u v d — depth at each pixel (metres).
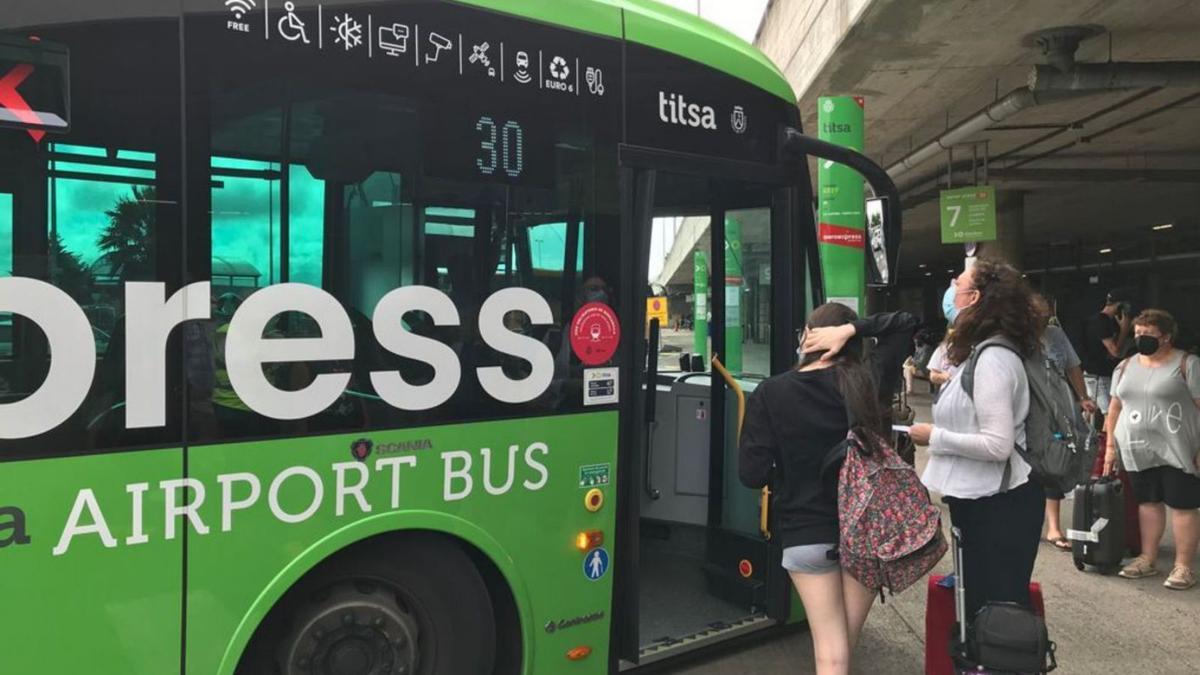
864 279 7.43
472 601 2.91
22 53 2.14
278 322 2.49
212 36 2.41
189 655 2.34
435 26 2.83
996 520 3.08
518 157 3.02
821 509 2.84
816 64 10.19
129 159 2.27
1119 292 7.42
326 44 2.60
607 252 3.26
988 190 13.36
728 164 3.70
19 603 2.11
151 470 2.28
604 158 3.25
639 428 3.37
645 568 4.69
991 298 3.12
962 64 9.88
